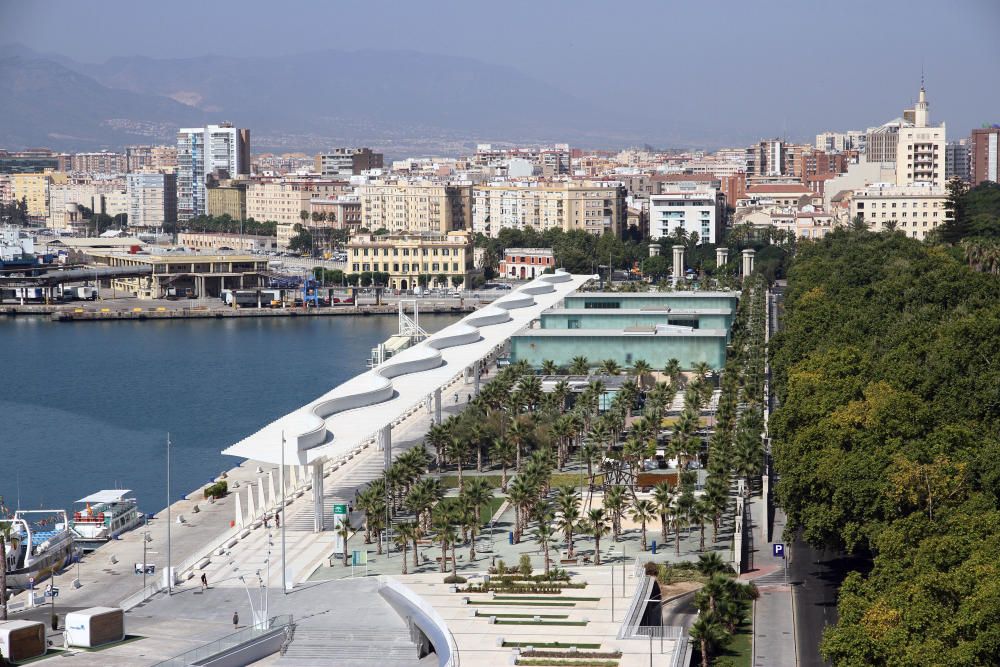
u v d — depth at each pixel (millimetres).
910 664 191500
